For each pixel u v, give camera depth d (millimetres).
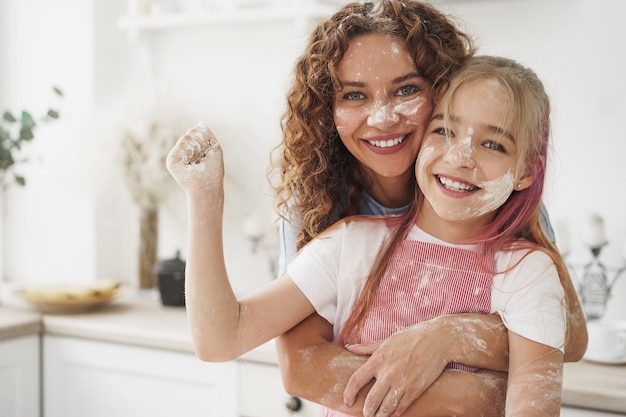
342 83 1289
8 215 3062
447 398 1201
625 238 2254
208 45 2863
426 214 1300
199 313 1190
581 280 2342
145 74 2842
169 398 2258
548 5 2357
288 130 1396
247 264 2793
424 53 1276
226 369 2143
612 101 2295
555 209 2365
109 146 2652
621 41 2279
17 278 3059
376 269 1287
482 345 1210
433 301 1255
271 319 1249
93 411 2389
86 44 2893
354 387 1219
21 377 2410
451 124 1211
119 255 3023
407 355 1206
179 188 2666
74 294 2482
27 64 3014
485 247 1271
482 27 2445
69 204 2943
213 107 2736
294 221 1421
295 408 2037
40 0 2973
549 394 1137
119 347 2326
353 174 1410
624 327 2047
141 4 2822
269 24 2748
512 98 1191
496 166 1190
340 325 1307
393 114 1263
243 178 2779
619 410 1711
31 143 2990
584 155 2336
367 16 1312
